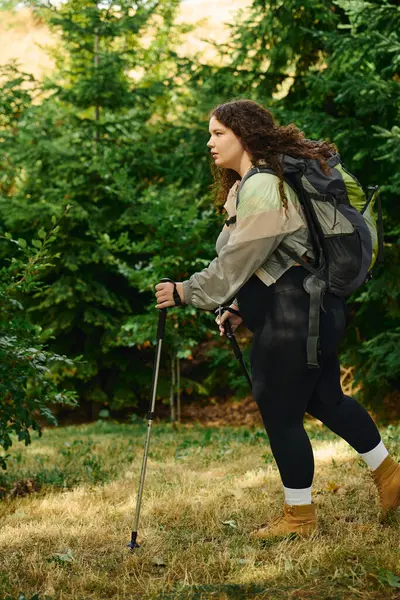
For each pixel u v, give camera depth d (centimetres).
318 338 396
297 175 397
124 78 1447
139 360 1499
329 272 401
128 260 1447
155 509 516
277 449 421
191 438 1027
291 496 425
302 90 1305
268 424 423
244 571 369
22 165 1402
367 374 1186
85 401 1569
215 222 1288
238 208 403
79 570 388
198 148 1296
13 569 392
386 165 1122
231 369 1429
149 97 1408
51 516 523
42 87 1404
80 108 1413
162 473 678
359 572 353
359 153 1066
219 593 340
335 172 405
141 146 1362
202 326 1274
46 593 355
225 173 463
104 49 1435
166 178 1333
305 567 364
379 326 1229
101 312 1410
